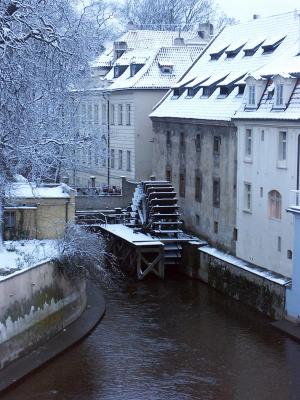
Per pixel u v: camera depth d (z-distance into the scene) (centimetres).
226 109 3406
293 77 2795
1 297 2170
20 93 2603
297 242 2591
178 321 2795
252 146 3080
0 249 2723
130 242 3525
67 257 2562
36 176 2905
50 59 2622
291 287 2652
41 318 2422
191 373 2272
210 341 2564
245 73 3541
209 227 3575
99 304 2970
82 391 2127
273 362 2359
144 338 2594
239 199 3212
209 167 3559
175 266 3681
